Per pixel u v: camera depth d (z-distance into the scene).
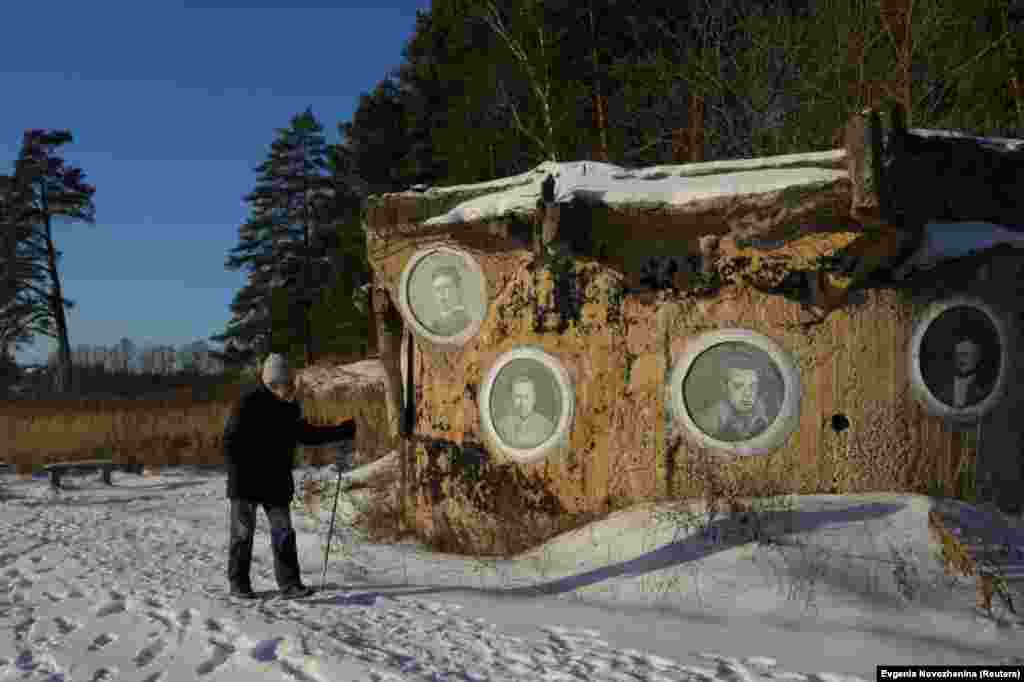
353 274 36.50
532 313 8.01
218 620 5.33
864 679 4.30
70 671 4.30
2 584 6.71
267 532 9.12
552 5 21.86
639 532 6.75
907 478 7.22
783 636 5.04
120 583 6.62
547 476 7.85
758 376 7.36
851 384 7.29
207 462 18.42
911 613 5.37
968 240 7.07
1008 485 7.36
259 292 49.03
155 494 14.06
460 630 5.19
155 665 4.43
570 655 4.66
